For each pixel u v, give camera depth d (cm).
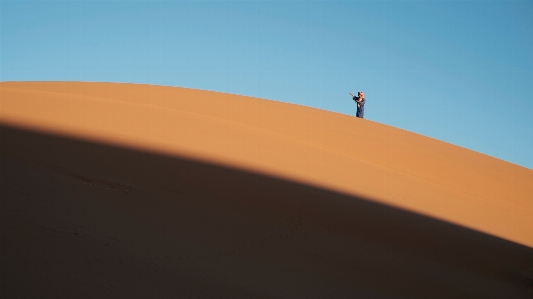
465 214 1177
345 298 636
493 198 1441
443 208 1171
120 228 641
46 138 939
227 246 692
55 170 784
